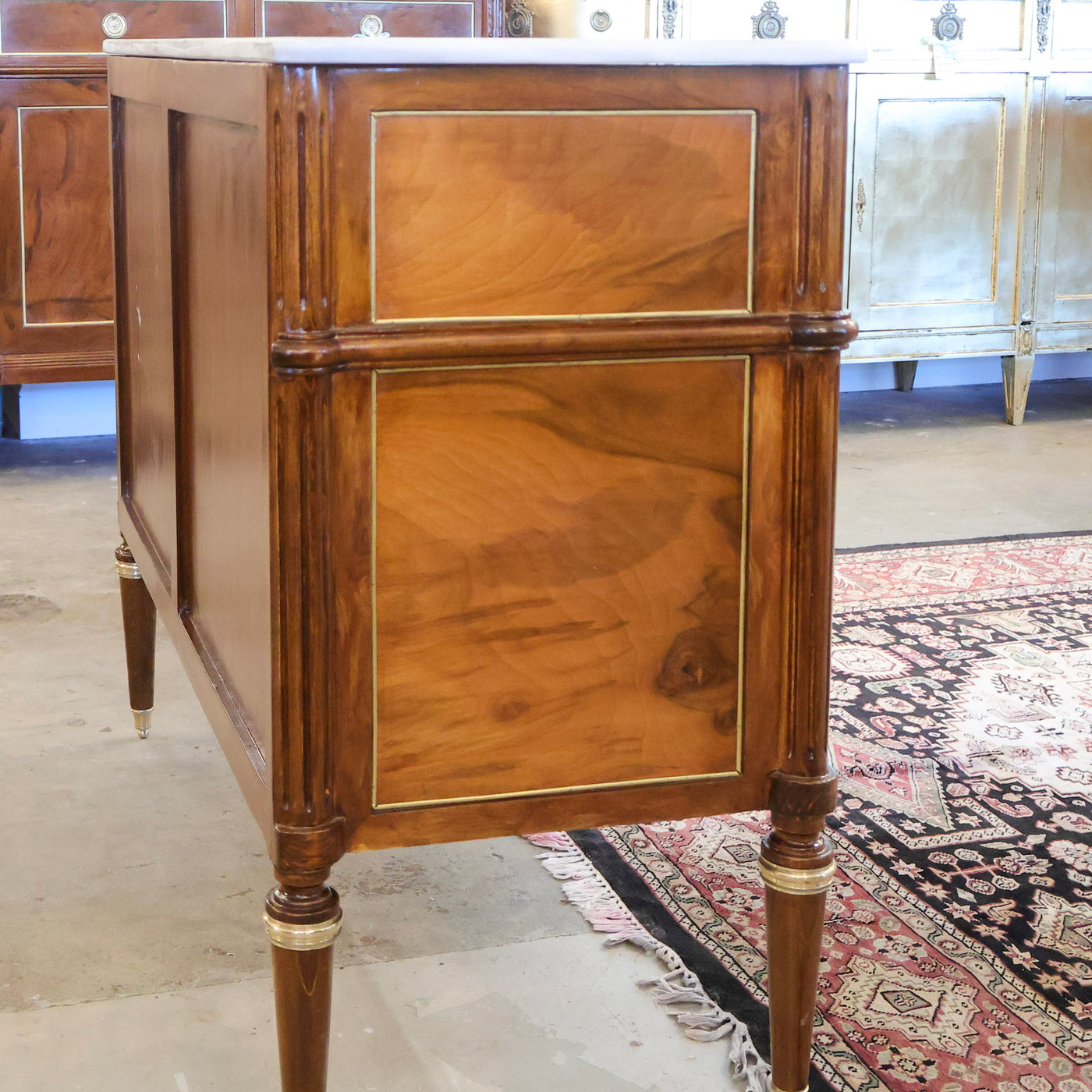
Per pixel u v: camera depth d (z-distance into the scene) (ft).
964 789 7.22
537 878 6.43
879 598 10.15
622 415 4.12
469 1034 5.20
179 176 5.38
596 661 4.27
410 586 4.07
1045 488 13.30
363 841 4.20
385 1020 5.28
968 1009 5.34
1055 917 6.01
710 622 4.34
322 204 3.74
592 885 6.30
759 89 4.00
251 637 4.51
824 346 4.15
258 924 5.98
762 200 4.07
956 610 9.92
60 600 10.07
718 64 3.93
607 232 3.98
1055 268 15.92
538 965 5.68
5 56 12.27
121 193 7.15
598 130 3.91
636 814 4.42
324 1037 4.27
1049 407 17.17
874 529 11.91
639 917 6.01
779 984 4.55
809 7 14.69
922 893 6.20
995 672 8.82
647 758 4.40
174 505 5.82
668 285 4.07
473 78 3.78
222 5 12.78
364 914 6.06
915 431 15.74
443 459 4.01
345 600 4.01
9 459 14.06
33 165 12.58
